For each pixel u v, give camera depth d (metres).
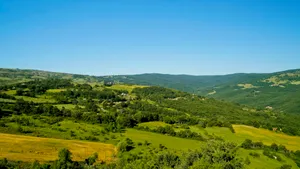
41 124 135.62
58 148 105.81
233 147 65.44
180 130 153.50
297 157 128.00
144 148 116.88
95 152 106.94
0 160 81.56
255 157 117.69
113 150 112.50
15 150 96.56
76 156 100.25
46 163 84.94
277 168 105.69
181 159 67.62
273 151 130.75
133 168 68.88
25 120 134.88
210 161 58.72
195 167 52.34
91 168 86.25
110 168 86.44
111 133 138.62
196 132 154.38
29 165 83.00
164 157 69.25
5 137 109.94
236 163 59.00
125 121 154.50
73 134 128.12
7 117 137.12
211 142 66.38
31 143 106.75
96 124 150.88
